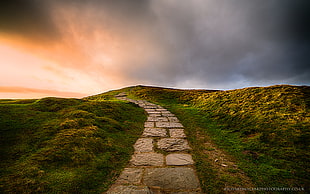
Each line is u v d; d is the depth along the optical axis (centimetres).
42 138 523
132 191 337
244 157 520
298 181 374
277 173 411
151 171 432
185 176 406
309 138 557
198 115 1180
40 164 390
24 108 796
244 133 733
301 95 1010
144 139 703
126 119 1003
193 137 737
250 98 1239
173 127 900
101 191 340
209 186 363
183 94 2370
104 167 438
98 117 835
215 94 1758
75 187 336
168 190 349
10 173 347
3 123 569
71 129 614
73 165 416
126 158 515
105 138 620
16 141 485
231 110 1098
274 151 530
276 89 1277
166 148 605
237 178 397
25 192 299
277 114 828
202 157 527
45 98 1048
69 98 1166
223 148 605
